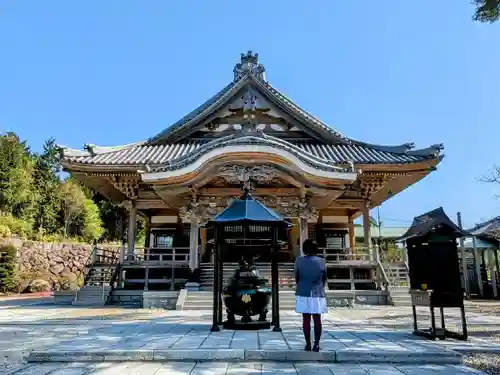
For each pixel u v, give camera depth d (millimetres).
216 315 8461
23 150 35719
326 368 5441
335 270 18922
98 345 6547
